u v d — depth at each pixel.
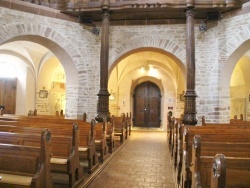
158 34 11.25
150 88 20.41
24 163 3.99
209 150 4.28
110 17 11.07
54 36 10.71
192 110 9.60
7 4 9.62
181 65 11.48
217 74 10.43
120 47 11.45
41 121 8.48
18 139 5.04
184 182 4.62
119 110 19.17
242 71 14.04
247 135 5.82
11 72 15.43
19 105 15.34
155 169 7.05
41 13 10.41
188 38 9.95
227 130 6.37
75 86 11.41
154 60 17.59
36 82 15.52
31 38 10.61
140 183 5.77
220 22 10.45
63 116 12.32
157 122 20.17
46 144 3.86
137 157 8.66
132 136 14.91
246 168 3.20
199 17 10.86
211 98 10.59
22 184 3.67
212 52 10.63
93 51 11.56
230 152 4.25
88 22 11.37
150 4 9.99
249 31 9.51
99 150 7.55
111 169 6.97
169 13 10.67
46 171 3.84
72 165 5.02
